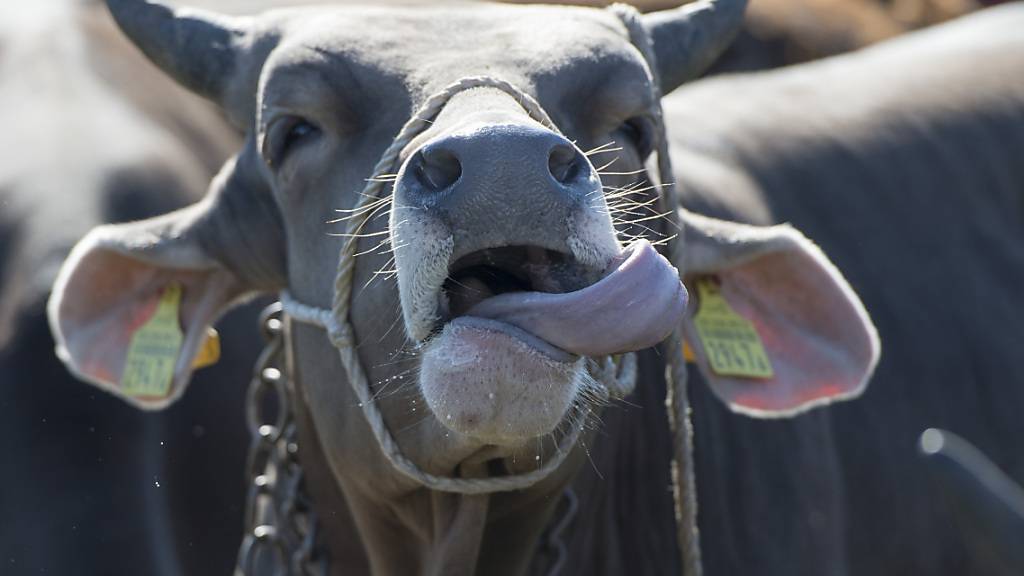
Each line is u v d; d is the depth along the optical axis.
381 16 11.08
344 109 10.64
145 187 16.53
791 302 12.72
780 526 14.87
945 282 17.69
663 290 8.60
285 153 11.05
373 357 10.56
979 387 17.38
